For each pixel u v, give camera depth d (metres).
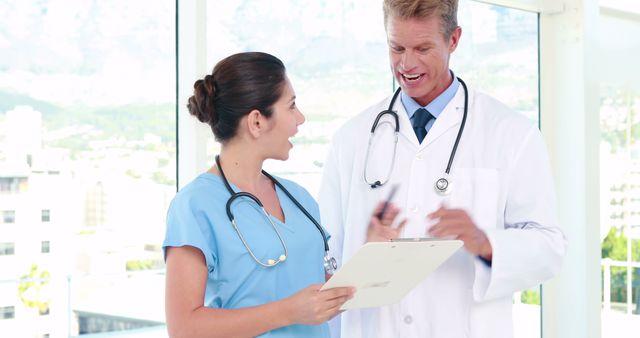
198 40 2.21
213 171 1.58
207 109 1.54
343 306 1.49
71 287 2.10
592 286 3.13
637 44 3.55
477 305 1.86
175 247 1.49
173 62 2.25
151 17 2.20
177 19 2.24
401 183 1.93
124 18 2.15
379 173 1.95
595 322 3.14
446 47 1.85
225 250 1.51
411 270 1.49
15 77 1.97
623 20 3.48
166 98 2.24
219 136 1.57
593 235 3.15
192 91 2.21
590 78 3.14
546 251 1.81
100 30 2.10
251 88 1.51
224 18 2.33
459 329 1.85
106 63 2.12
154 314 2.26
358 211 1.95
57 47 2.04
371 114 2.04
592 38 3.15
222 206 1.53
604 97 3.42
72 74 2.06
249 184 1.58
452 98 1.97
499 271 1.77
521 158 1.88
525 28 3.16
